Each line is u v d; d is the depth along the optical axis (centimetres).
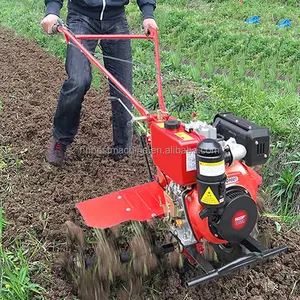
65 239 369
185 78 747
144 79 759
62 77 809
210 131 283
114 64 467
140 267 329
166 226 365
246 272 334
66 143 468
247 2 1473
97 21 442
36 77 800
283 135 488
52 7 408
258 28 1127
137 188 346
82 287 318
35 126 576
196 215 276
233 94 620
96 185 454
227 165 280
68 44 427
